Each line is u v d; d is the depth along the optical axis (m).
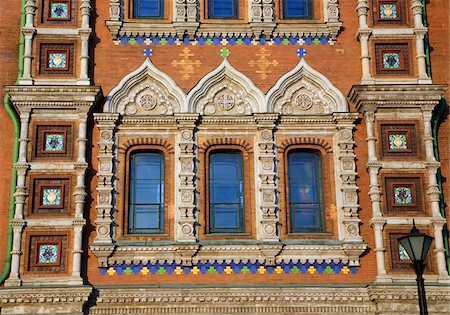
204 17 23.27
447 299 20.44
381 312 20.31
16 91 21.53
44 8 22.77
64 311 19.97
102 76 22.48
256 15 23.14
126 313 20.28
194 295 20.36
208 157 22.03
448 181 22.06
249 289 20.44
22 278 20.30
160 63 22.69
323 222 21.69
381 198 21.47
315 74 22.75
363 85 21.89
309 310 20.47
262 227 21.20
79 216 20.80
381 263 20.84
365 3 23.19
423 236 17.66
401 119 22.12
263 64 22.83
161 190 21.80
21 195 20.89
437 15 23.66
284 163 21.98
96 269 20.70
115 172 21.64
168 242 20.94
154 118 22.05
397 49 22.91
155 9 23.42
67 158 21.45
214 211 21.66
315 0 23.66
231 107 22.48
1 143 21.81
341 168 21.81
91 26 22.89
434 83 22.81
